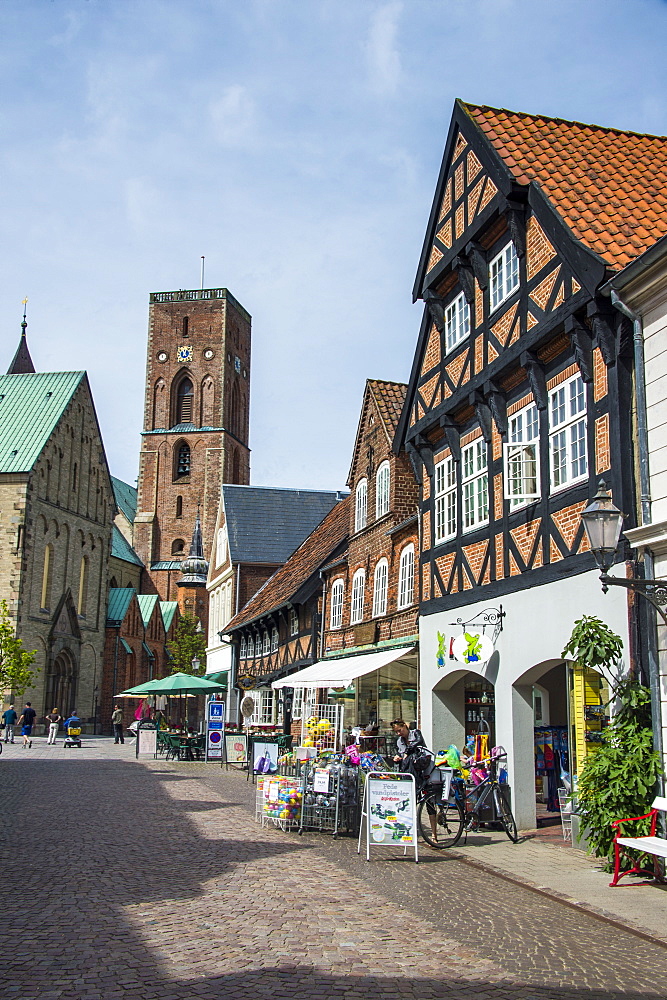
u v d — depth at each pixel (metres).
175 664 81.00
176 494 98.50
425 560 20.44
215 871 11.41
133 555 93.50
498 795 14.60
